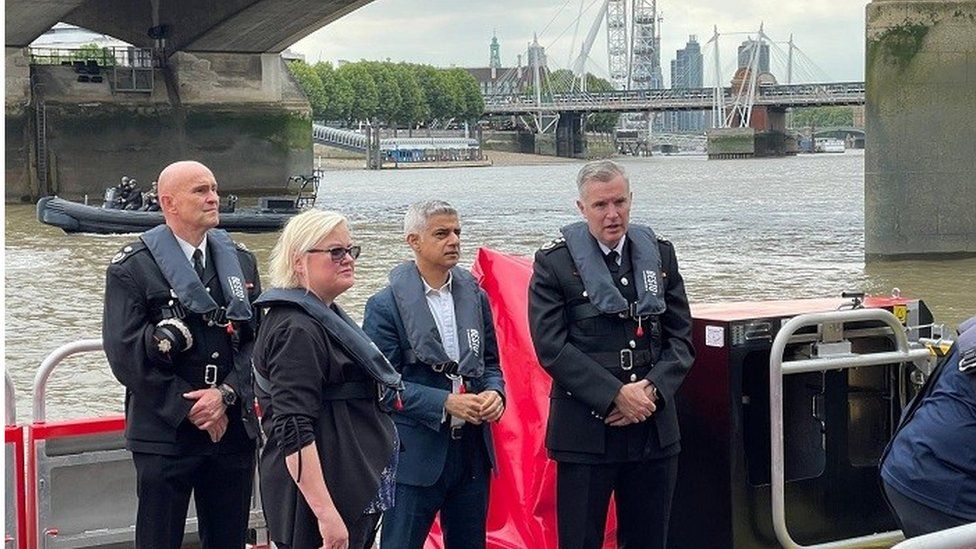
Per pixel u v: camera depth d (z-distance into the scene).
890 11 25.66
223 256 4.93
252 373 4.66
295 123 61.31
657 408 4.97
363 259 27.45
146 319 4.77
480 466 5.05
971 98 25.66
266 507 4.34
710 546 5.30
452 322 5.05
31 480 5.14
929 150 25.84
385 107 139.62
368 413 4.29
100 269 26.03
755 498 5.27
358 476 4.22
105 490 5.32
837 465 5.50
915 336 5.66
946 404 4.10
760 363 5.34
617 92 146.62
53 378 13.29
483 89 188.12
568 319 5.02
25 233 35.34
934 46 25.64
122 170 58.16
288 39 58.50
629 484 5.11
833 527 5.52
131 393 4.82
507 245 32.34
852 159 144.88
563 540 5.09
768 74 145.00
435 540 6.09
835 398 5.46
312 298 4.25
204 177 4.86
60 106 56.50
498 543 5.65
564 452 5.03
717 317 5.26
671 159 165.75
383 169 131.62
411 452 4.94
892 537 5.55
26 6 49.31
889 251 26.14
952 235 25.97
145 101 58.50
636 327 4.98
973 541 3.00
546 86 168.88
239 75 60.25
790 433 5.47
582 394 4.90
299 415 4.12
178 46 58.56
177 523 4.88
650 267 5.00
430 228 5.00
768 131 150.12
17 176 55.97
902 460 4.15
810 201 52.81
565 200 57.03
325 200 58.59
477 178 96.56
